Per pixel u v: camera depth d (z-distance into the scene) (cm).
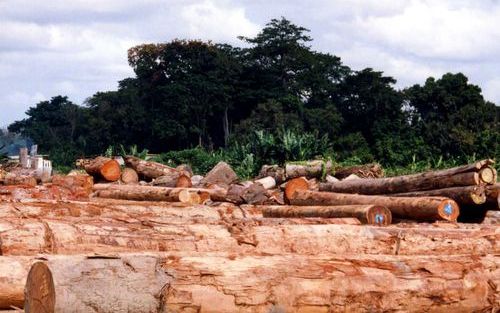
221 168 2645
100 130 8519
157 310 711
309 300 770
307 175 2622
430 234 1058
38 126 10150
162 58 8856
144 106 8719
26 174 2533
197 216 1470
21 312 804
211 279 739
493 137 4997
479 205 1543
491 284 854
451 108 7431
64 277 684
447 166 3938
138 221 1031
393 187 1731
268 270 767
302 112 7775
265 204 1978
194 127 8325
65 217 1070
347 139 7044
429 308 825
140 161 2777
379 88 8012
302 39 9006
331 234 1033
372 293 798
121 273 705
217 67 8600
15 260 838
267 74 8644
